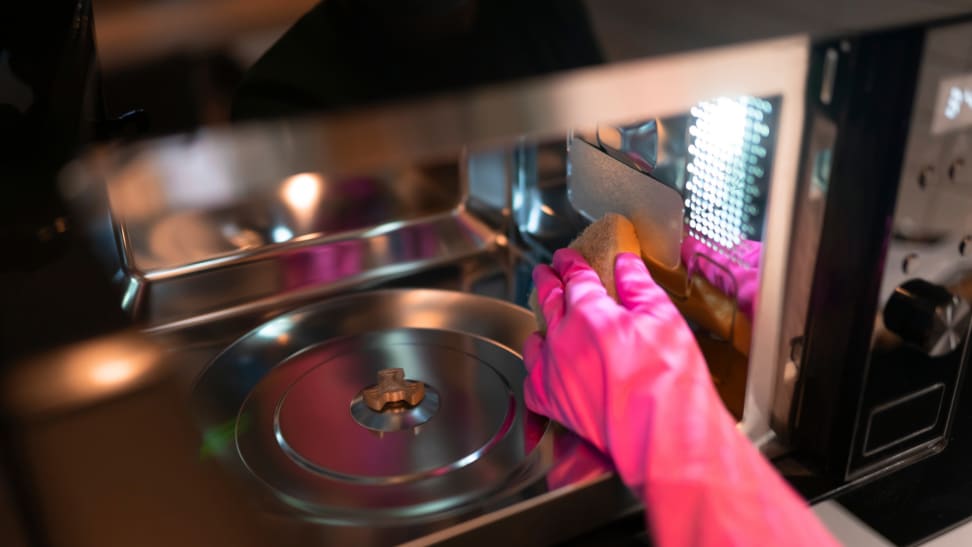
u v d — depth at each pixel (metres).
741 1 0.51
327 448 0.60
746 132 0.55
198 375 0.67
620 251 0.63
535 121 0.48
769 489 0.52
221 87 0.50
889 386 0.60
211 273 0.74
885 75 0.52
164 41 0.52
